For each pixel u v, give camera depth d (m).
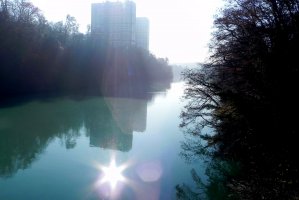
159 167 22.72
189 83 25.44
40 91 65.44
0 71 55.25
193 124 35.69
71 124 37.78
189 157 24.69
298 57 14.92
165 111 49.53
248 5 18.36
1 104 48.56
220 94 17.81
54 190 18.88
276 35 15.83
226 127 18.89
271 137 14.16
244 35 18.09
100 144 29.34
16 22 59.44
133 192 18.67
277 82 15.18
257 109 15.38
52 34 74.25
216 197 17.67
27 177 20.95
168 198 17.89
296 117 14.11
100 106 51.91
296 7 15.74
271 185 12.01
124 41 118.12
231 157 17.86
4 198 17.66
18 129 34.12
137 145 28.73
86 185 19.61
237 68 19.11
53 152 26.73
